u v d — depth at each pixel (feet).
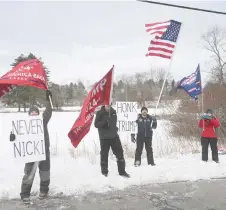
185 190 22.02
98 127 24.56
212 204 19.22
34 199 20.17
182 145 37.81
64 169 27.61
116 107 28.09
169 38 32.73
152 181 24.11
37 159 19.98
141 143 28.96
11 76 20.53
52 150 37.58
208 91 50.78
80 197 20.54
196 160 30.73
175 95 55.31
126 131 28.27
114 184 23.15
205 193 21.34
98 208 18.60
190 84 37.35
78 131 23.81
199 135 44.24
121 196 20.71
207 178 25.14
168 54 32.60
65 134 54.65
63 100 174.81
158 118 57.88
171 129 48.37
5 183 23.24
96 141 46.24
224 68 109.29
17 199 20.17
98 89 24.58
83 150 37.19
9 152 37.70
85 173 26.00
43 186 20.33
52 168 28.07
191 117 46.98
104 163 25.03
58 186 22.54
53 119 92.17
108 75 24.89
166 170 26.81
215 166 28.25
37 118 20.39
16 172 26.96
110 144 25.12
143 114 29.27
